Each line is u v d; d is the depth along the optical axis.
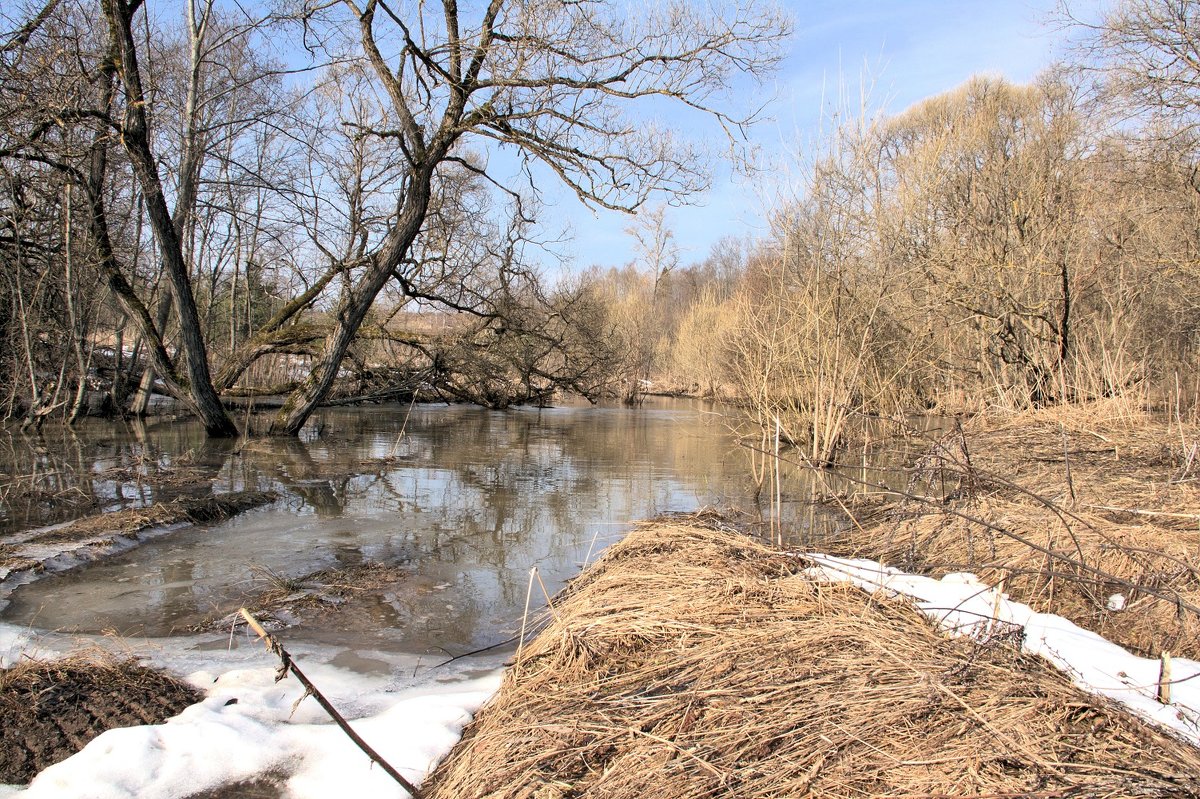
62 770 2.83
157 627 4.55
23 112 9.95
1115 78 12.73
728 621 3.73
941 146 13.93
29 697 3.37
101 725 3.25
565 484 9.86
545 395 21.89
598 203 12.48
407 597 5.24
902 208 12.60
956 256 13.28
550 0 10.87
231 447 12.31
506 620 4.83
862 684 2.91
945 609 3.58
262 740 3.10
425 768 2.95
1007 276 13.02
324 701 2.46
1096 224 13.58
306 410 13.57
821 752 2.48
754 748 2.58
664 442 15.05
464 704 3.50
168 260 11.97
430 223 16.48
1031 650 3.31
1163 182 13.27
